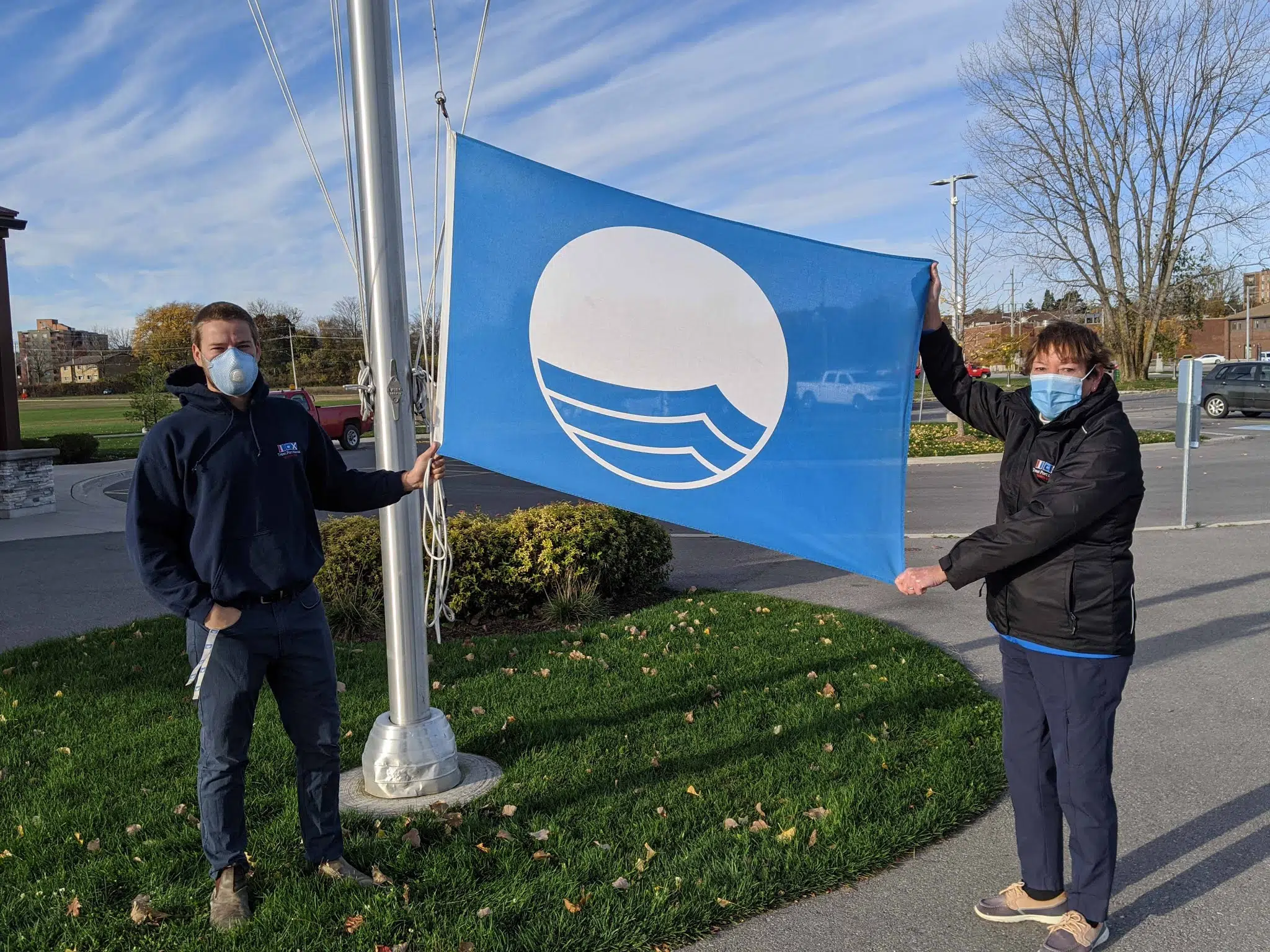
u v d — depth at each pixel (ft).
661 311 11.04
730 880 10.16
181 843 11.24
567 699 16.26
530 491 54.29
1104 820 8.80
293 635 9.53
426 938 9.12
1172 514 36.68
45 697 17.01
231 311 9.21
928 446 68.80
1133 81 127.24
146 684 17.75
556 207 11.20
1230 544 30.17
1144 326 142.72
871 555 10.63
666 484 11.17
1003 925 9.54
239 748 9.56
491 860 10.71
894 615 22.62
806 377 10.73
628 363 11.15
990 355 132.05
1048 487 8.63
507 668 18.10
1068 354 8.58
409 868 10.53
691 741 14.21
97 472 67.97
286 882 10.22
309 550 9.77
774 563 29.76
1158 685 16.90
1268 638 19.60
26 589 27.45
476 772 13.28
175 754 14.14
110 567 30.96
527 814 11.87
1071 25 120.26
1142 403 107.55
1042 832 9.38
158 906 9.86
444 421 11.50
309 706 9.87
